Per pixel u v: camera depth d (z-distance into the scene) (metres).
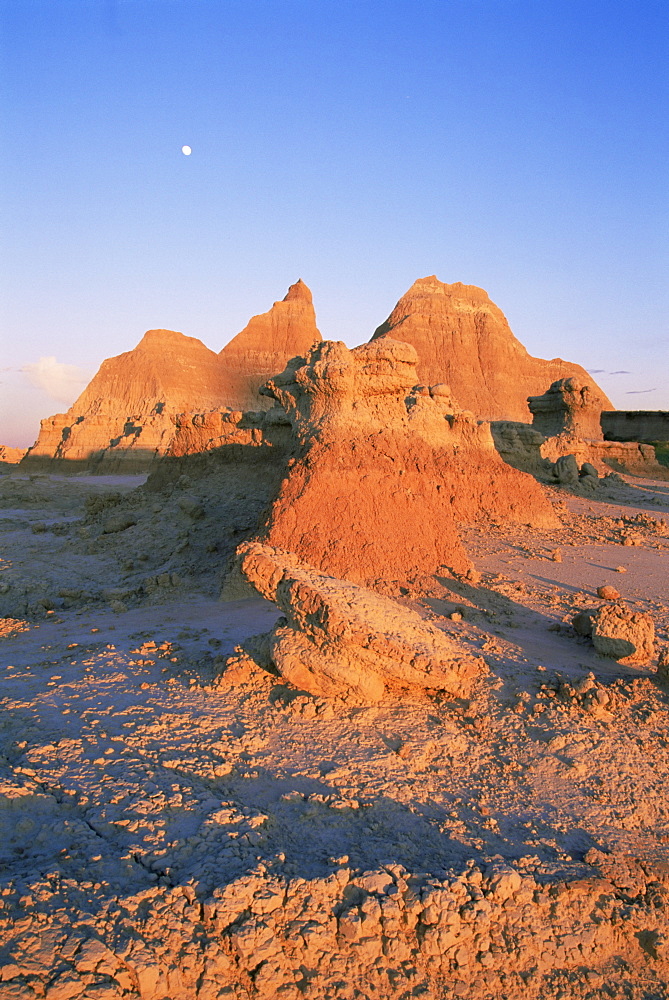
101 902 4.04
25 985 3.45
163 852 4.54
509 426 31.36
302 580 7.35
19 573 14.71
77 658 8.74
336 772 5.70
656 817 5.45
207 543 15.20
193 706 6.97
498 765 6.02
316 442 14.89
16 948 3.64
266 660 7.63
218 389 80.44
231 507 16.91
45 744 6.02
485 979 4.03
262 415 19.20
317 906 4.17
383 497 13.50
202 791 5.38
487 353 81.31
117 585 13.80
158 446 58.28
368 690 6.80
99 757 5.81
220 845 4.64
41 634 10.28
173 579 13.13
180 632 9.80
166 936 3.87
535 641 9.24
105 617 11.31
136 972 3.63
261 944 3.90
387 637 6.81
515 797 5.60
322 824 5.08
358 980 3.90
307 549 12.42
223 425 19.81
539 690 7.26
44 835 4.68
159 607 11.77
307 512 12.95
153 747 6.09
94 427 62.41
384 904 4.16
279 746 6.17
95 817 4.89
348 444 14.66
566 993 4.01
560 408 42.62
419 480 14.67
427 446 17.25
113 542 16.72
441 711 6.86
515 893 4.46
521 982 4.04
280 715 6.72
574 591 12.48
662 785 5.79
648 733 6.47
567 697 6.99
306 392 16.23
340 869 4.41
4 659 8.89
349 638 6.61
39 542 18.06
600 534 18.94
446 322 81.50
